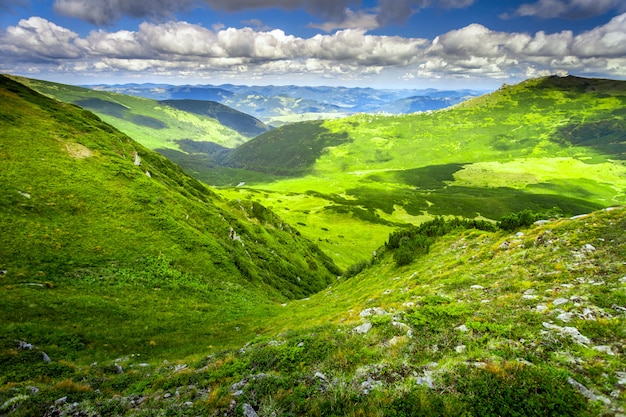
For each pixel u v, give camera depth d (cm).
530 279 1698
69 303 2745
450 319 1344
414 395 864
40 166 4781
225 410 980
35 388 1358
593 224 2173
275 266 6906
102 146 6388
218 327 3138
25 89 7706
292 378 1102
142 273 3828
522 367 900
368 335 1327
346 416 843
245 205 9850
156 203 5350
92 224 4256
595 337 1030
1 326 2091
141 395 1283
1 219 3547
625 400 755
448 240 3700
